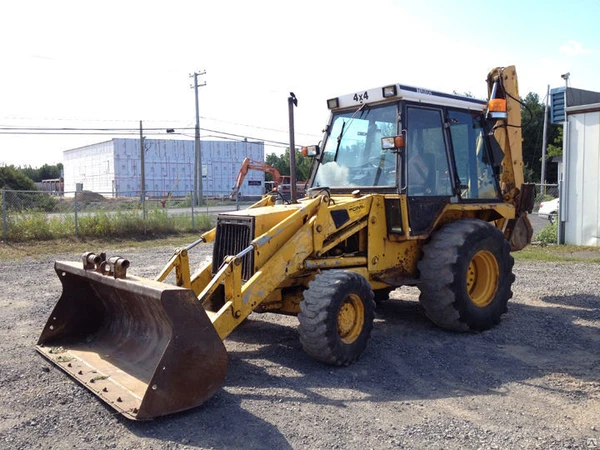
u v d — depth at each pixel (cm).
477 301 699
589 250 1437
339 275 550
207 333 438
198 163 3766
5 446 382
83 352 555
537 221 2212
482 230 677
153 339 521
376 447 383
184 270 614
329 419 428
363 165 685
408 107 657
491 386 504
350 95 700
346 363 550
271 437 397
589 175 1478
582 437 399
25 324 728
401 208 632
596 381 517
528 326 714
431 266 655
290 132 650
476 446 385
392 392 488
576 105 1614
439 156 689
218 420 424
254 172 5141
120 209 1994
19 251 1581
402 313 788
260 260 555
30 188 4178
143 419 405
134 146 4603
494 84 773
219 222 618
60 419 423
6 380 503
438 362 571
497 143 775
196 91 3731
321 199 598
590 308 816
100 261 529
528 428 414
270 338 657
